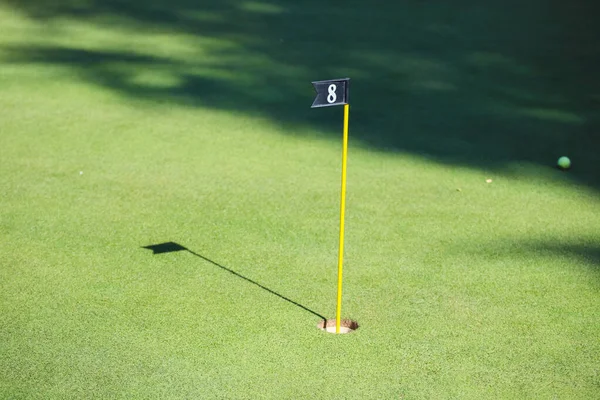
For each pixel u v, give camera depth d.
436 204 9.11
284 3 19.53
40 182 9.49
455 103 12.97
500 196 9.42
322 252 7.82
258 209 8.83
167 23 17.53
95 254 7.70
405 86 13.77
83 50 15.45
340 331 6.48
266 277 7.29
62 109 12.24
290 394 5.57
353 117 12.23
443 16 18.50
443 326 6.50
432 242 8.10
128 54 15.27
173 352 6.05
